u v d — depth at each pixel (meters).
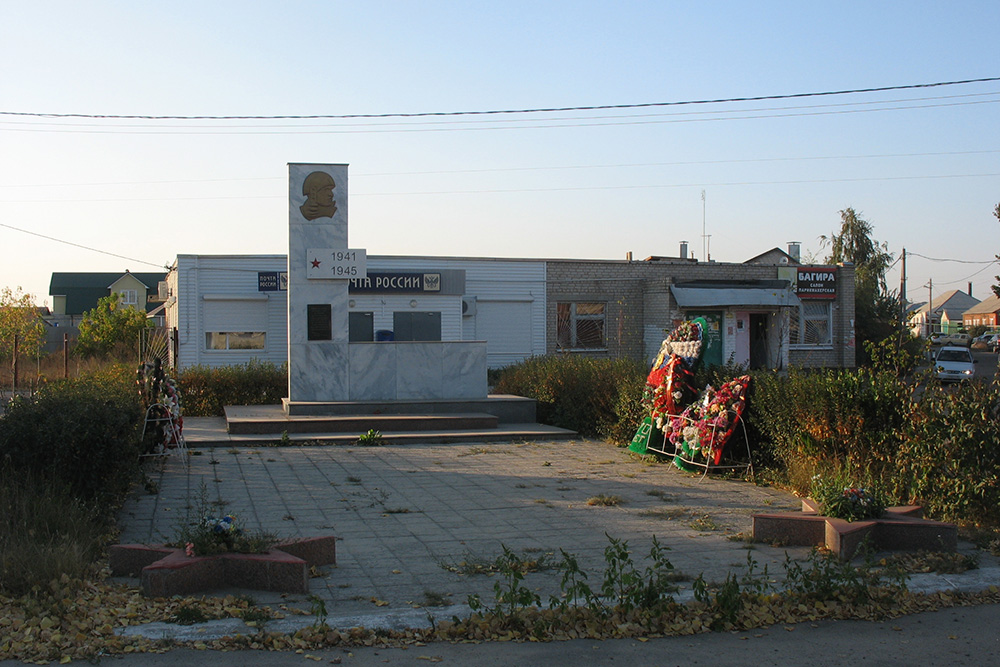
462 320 28.98
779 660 5.00
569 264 30.88
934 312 112.38
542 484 10.34
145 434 10.88
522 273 30.27
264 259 27.00
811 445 9.84
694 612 5.64
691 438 11.07
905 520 7.35
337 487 10.02
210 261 26.62
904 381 9.58
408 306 27.94
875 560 6.90
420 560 6.86
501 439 14.62
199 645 4.95
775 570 6.64
